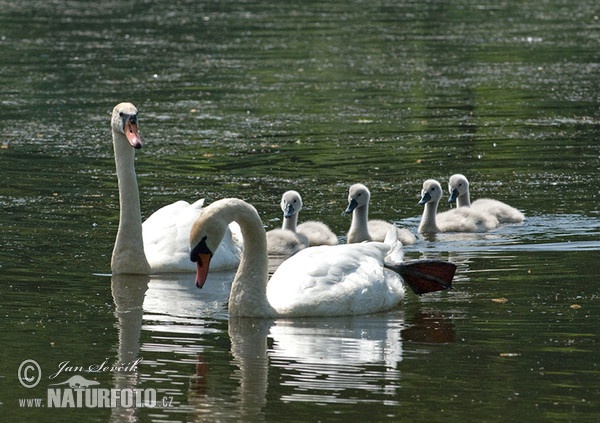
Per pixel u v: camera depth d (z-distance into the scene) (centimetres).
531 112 2759
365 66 3494
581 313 1333
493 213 1850
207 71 3425
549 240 1723
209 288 1508
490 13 4788
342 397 1075
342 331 1288
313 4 5125
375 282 1389
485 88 3092
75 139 2489
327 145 2423
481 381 1116
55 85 3195
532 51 3738
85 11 4884
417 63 3538
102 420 1037
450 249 1700
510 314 1337
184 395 1087
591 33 4125
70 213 1872
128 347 1227
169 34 4191
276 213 1908
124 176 1570
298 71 3419
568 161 2247
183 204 1712
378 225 1852
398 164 2250
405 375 1133
